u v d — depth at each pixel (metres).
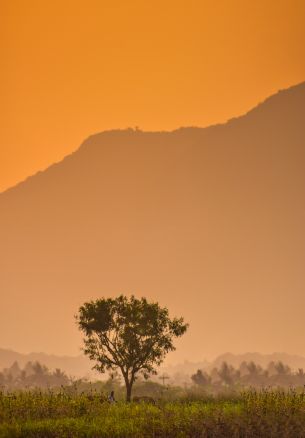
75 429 179.12
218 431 176.75
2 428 177.75
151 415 195.88
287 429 174.62
